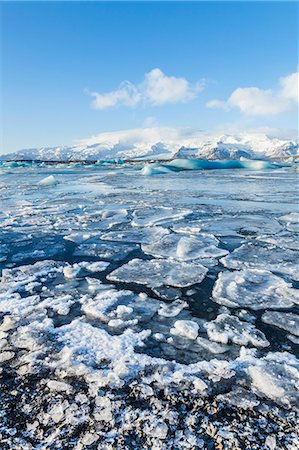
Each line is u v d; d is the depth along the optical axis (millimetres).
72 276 4410
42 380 2295
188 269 4641
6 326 3074
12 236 6809
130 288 4016
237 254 5324
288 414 1973
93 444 1747
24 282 4195
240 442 1757
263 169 41562
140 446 1734
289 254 5297
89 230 7344
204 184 19094
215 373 2361
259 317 3256
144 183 20656
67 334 2893
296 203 11000
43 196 14211
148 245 5965
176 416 1941
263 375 2314
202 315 3312
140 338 2842
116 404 2039
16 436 1810
